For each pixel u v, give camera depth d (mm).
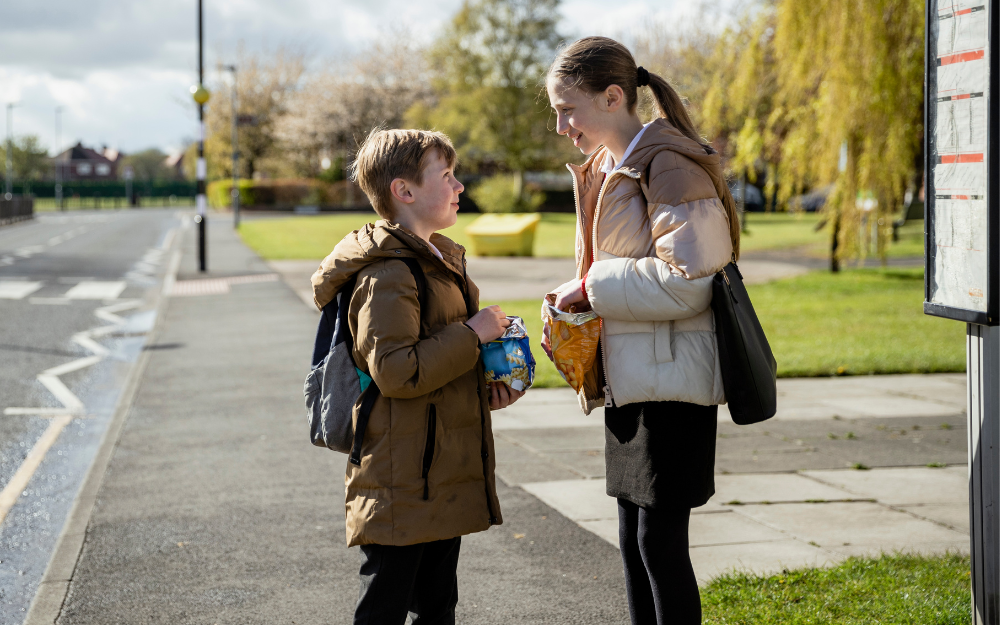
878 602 3205
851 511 4430
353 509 2281
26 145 98375
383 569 2273
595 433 6156
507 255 24594
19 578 3908
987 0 2201
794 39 14703
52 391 7949
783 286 15727
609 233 2428
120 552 3994
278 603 3449
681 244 2268
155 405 7164
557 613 3322
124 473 5273
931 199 2488
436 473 2250
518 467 5301
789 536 4074
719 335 2307
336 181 56938
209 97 19234
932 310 2494
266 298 14531
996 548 2369
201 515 4508
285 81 66000
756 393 2303
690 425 2404
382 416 2244
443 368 2197
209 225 40844
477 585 3584
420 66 60875
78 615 3346
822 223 17797
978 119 2268
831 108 14445
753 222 40281
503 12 48750
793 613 3148
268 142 65438
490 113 48938
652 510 2432
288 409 7016
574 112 2480
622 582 3607
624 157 2406
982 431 2379
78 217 52125
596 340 2424
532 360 2424
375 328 2178
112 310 13500
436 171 2357
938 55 2426
